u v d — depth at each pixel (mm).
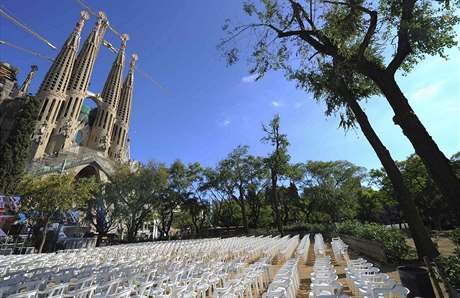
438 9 8797
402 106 8062
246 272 8461
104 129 106438
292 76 14297
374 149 13391
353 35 11273
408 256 12125
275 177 37094
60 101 88688
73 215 40938
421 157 7305
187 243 23469
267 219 55500
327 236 33531
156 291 6465
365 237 15977
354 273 7422
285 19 12945
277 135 37094
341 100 14688
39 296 7297
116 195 40781
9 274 8391
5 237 25109
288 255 16781
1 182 27906
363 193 54125
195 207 47219
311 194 44688
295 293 8242
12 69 73875
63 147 83188
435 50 8625
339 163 48125
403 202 12438
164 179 42188
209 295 8438
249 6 13172
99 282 8164
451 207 6617
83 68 99688
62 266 10867
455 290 4840
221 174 44094
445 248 15570
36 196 26484
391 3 8984
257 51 13781
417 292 6305
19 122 31891
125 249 19734
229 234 47000
